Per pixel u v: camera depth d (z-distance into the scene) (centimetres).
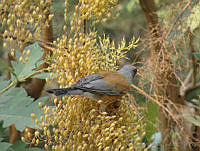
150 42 760
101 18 519
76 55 493
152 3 841
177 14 811
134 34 653
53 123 425
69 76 475
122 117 461
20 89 425
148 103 718
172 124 731
